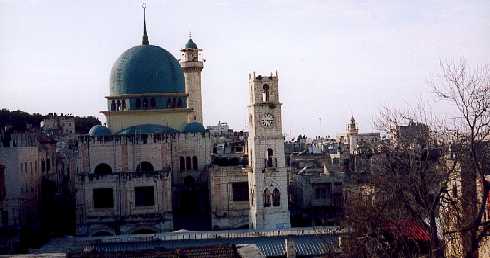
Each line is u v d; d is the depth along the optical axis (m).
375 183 69.81
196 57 170.75
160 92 148.25
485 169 62.34
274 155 127.38
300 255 95.25
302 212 139.88
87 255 59.91
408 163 65.31
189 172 143.88
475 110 53.44
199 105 170.12
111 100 149.25
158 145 137.75
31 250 101.81
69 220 151.50
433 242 53.34
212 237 105.00
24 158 128.25
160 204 129.88
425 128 69.81
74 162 165.12
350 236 65.88
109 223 128.38
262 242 101.69
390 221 63.12
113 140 137.00
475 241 50.62
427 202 57.84
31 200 133.38
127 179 129.38
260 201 125.94
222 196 133.00
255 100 127.44
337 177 138.88
